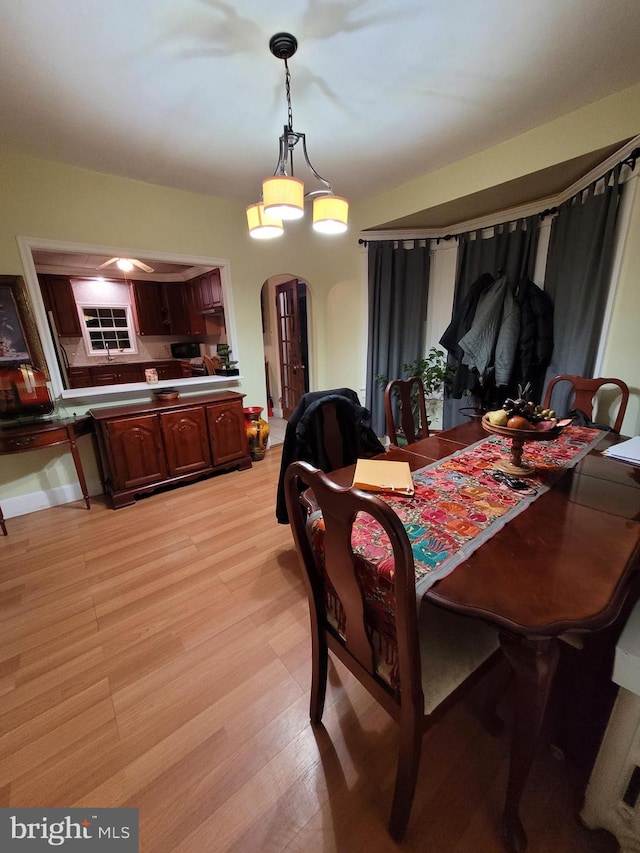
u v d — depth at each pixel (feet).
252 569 6.45
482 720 3.84
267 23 4.50
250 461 11.32
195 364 17.30
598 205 6.89
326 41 4.81
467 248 10.30
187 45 4.79
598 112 6.24
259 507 8.71
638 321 6.47
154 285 17.60
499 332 8.75
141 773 3.48
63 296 15.58
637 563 2.75
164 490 9.72
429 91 5.89
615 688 3.14
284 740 3.75
